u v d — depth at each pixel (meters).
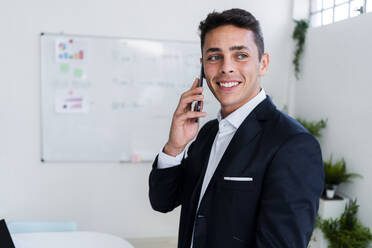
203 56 0.79
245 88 0.76
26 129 2.68
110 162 2.81
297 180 0.64
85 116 2.73
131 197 2.88
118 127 2.78
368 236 1.94
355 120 2.11
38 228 1.76
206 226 0.76
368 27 1.99
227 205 0.72
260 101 0.81
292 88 2.93
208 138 0.96
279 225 0.62
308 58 2.71
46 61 2.62
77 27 2.63
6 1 2.53
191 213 0.85
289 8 2.85
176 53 2.77
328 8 2.58
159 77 2.78
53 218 2.79
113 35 2.68
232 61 0.74
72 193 2.79
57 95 2.67
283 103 2.97
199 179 0.87
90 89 2.71
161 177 0.96
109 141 2.79
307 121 2.72
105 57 2.69
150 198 1.02
